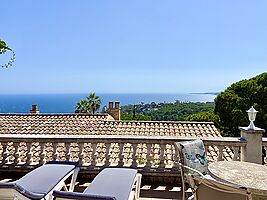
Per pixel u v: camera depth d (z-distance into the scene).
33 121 15.19
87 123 15.17
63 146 8.28
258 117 20.38
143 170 5.88
